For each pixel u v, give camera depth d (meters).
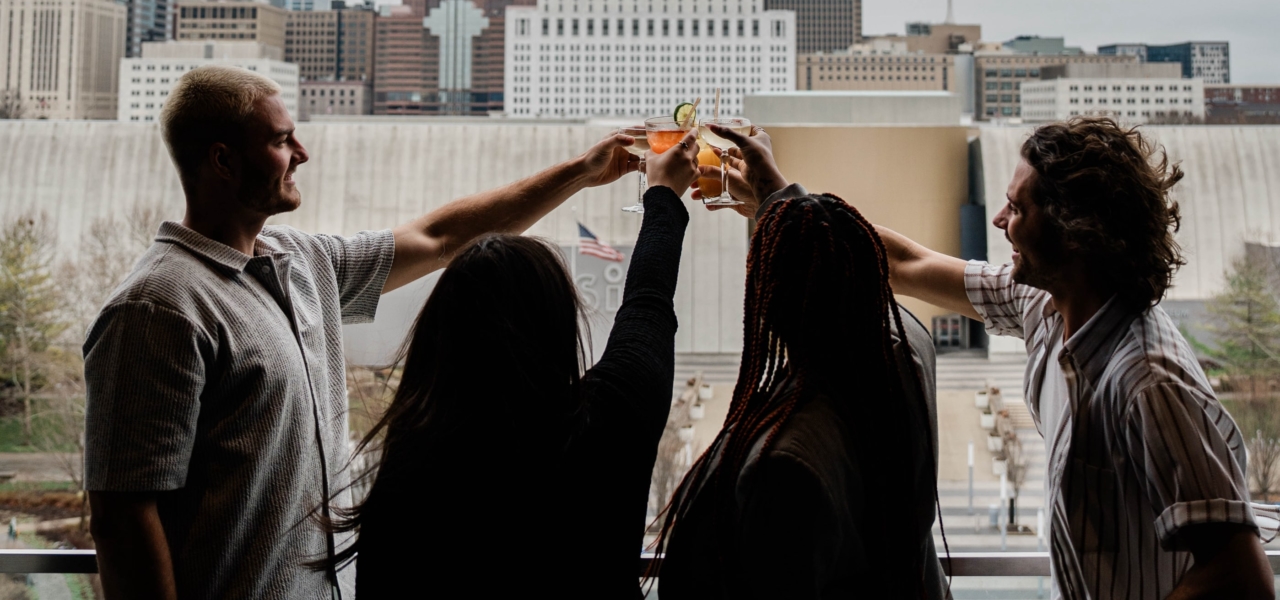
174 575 1.41
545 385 1.15
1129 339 1.25
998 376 25.58
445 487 1.11
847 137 25.02
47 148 30.67
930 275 1.68
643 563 1.64
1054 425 1.38
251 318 1.46
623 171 1.96
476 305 1.15
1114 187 1.21
